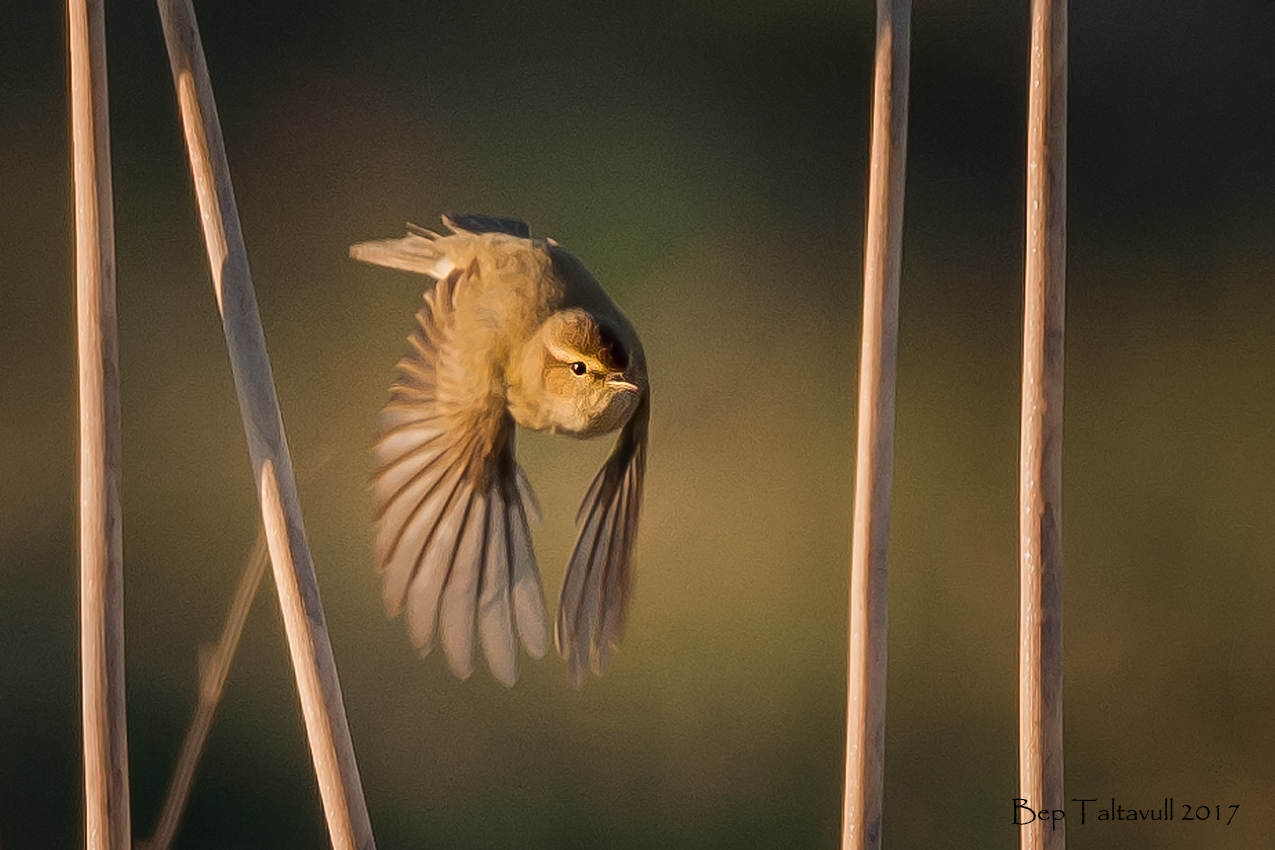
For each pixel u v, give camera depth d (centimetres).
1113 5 494
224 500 445
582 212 451
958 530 448
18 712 441
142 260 446
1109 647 448
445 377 421
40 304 445
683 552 444
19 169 446
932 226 459
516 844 441
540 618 421
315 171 447
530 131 454
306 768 441
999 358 453
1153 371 476
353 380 445
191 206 447
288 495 418
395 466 420
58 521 443
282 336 445
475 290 422
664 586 444
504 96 454
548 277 423
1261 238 485
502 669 420
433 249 423
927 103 465
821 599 444
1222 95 492
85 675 417
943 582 447
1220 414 471
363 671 442
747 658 443
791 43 466
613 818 442
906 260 457
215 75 447
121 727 417
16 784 440
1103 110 492
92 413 417
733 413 446
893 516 448
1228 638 448
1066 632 450
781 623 443
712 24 466
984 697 446
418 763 442
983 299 457
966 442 448
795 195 455
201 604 443
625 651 443
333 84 448
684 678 443
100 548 417
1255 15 492
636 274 449
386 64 448
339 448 444
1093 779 446
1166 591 453
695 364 447
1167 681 448
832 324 448
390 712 442
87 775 417
